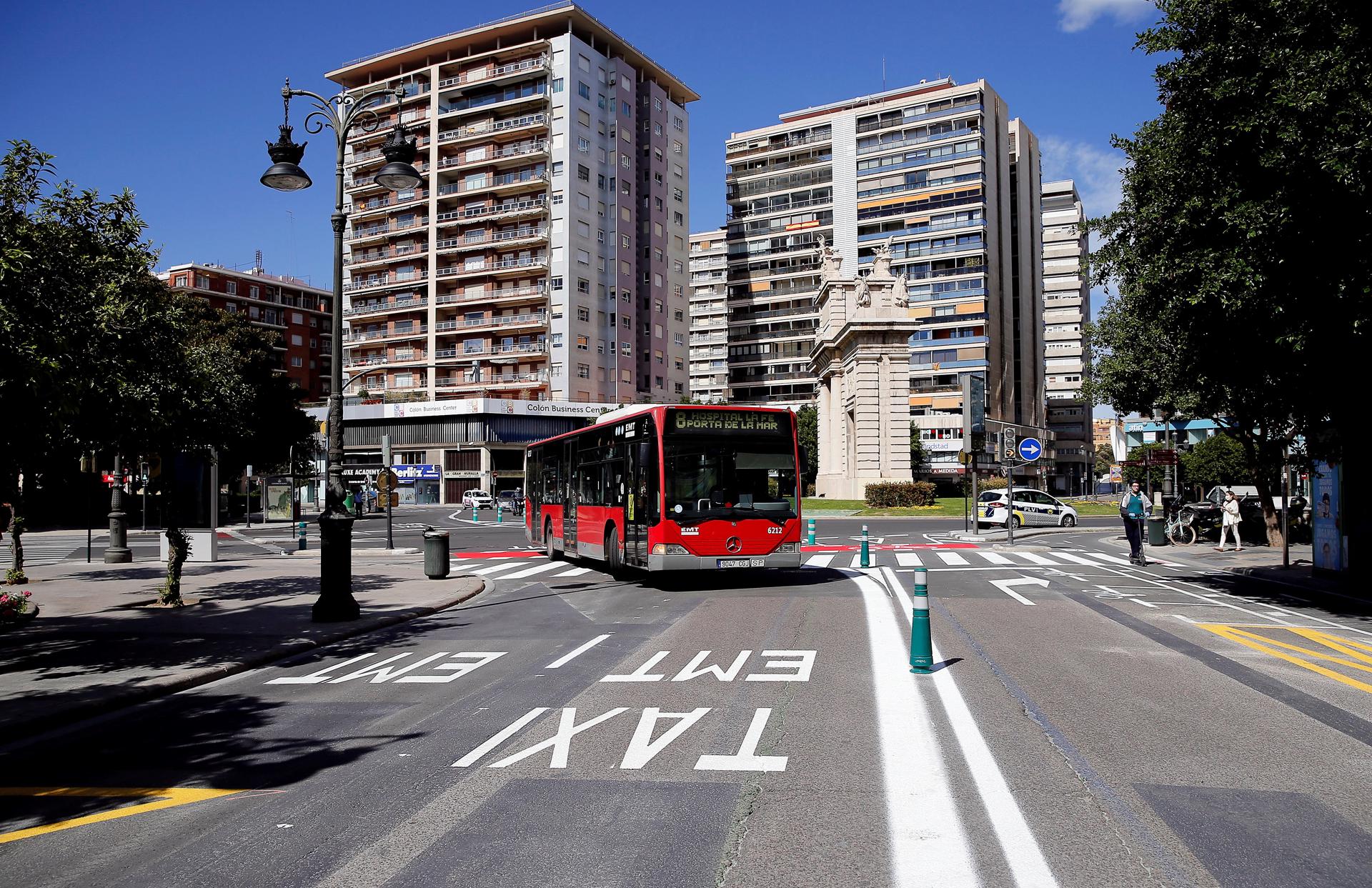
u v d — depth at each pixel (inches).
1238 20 462.3
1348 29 418.0
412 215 3228.3
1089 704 276.4
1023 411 3828.7
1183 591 597.3
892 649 374.6
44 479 430.3
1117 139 574.9
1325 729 245.4
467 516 2298.2
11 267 312.8
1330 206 422.9
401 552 1040.8
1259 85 455.2
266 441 1822.1
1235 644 388.5
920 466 3331.7
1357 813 180.2
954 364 3516.2
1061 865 154.9
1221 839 166.7
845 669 334.0
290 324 4165.8
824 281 2379.4
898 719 258.7
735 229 4220.0
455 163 3152.1
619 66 3218.5
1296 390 526.3
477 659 374.3
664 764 218.5
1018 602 535.2
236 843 173.2
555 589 649.0
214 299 3882.9
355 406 3211.1
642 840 169.2
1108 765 213.2
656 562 599.8
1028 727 248.2
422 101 3198.8
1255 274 450.6
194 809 194.7
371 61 3267.7
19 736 264.2
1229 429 957.8
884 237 3703.3
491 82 3097.9
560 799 194.2
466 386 3137.3
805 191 4037.9
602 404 3149.6
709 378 4424.2
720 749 230.1
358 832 177.3
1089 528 1497.3
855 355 2032.5
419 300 3201.3
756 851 162.9
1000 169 3759.8
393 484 1077.1
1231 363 536.4
